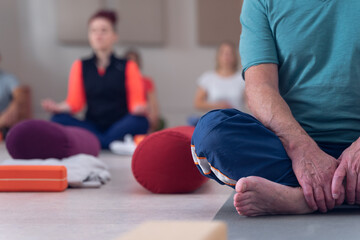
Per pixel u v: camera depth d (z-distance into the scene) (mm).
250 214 1565
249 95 1730
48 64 8195
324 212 1613
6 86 6695
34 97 8203
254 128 1584
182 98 8133
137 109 4598
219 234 927
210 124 1591
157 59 8117
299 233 1348
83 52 8172
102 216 1702
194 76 8102
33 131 2699
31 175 2283
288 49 1747
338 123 1729
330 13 1712
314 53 1722
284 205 1560
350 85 1703
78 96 4777
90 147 3221
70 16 8016
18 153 2713
